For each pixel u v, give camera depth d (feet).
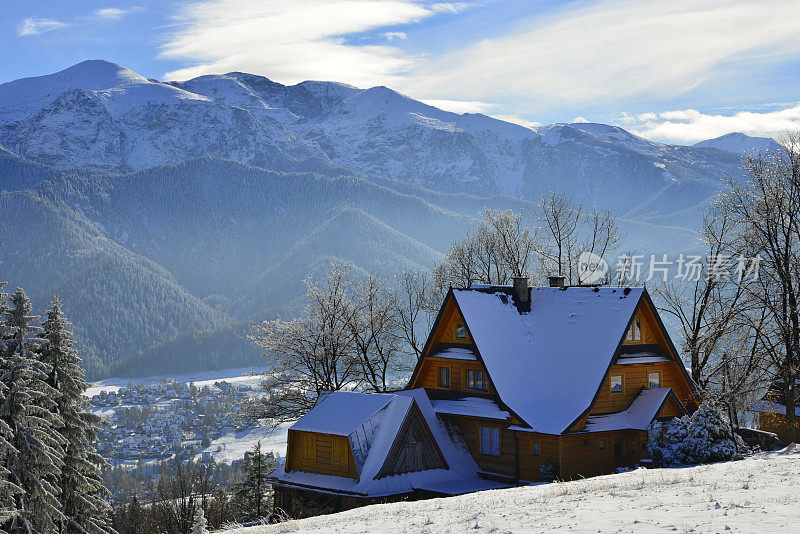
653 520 54.54
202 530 60.49
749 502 58.34
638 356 142.10
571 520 57.88
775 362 137.39
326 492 128.77
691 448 115.44
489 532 56.39
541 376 140.67
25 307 125.29
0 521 109.50
